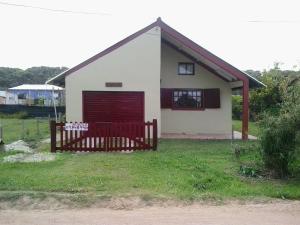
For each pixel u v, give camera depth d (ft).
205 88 66.13
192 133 65.92
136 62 57.06
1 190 25.55
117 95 57.16
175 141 54.24
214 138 58.80
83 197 24.26
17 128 81.20
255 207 23.54
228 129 66.13
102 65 56.95
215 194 25.75
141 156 39.06
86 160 36.76
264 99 82.53
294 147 30.68
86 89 56.80
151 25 56.85
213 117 66.18
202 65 65.87
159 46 57.06
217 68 62.80
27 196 24.22
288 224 20.51
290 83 34.50
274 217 21.67
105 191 25.75
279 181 29.86
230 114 66.18
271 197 25.71
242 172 32.01
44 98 172.35
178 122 65.98
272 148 30.94
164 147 47.19
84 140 42.91
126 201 23.98
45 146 49.49
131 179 28.99
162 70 65.72
